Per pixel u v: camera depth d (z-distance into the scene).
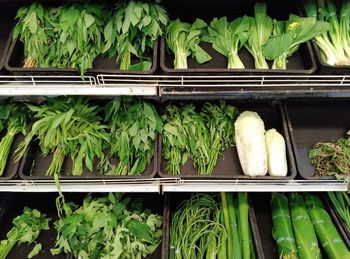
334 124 1.45
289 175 1.26
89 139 1.31
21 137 1.41
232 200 1.44
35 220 1.49
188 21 1.49
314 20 1.29
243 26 1.33
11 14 1.46
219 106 1.41
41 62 1.23
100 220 1.38
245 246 1.33
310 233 1.35
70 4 1.28
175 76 1.18
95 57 1.28
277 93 1.24
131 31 1.21
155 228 1.43
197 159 1.33
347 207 1.42
